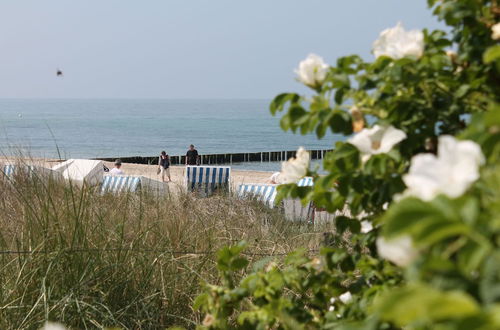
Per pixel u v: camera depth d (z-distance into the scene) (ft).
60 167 54.34
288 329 8.35
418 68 7.32
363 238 8.30
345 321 7.67
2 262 18.71
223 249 9.30
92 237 20.31
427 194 4.16
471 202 3.92
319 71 7.65
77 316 17.43
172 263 20.61
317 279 8.86
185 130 461.78
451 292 3.70
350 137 7.61
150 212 27.14
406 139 7.35
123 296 18.90
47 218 19.39
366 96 7.55
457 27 8.04
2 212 23.91
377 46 7.71
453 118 7.63
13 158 31.30
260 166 185.68
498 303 3.64
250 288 8.96
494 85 7.50
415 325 3.85
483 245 3.82
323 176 7.89
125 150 263.90
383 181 7.40
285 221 40.78
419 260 4.07
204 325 9.04
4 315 16.94
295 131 7.86
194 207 37.14
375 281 8.48
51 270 18.21
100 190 32.96
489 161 4.63
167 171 100.07
